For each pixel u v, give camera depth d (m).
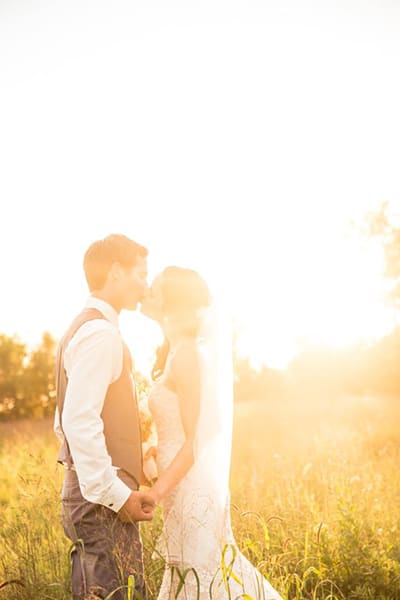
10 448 10.44
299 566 4.10
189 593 3.20
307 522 4.55
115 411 2.98
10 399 69.75
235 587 3.21
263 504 4.89
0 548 4.34
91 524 2.95
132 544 2.97
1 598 3.81
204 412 3.24
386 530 4.64
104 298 3.11
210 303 3.40
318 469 6.02
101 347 2.87
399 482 5.73
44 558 4.11
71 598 3.71
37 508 4.59
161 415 3.32
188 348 3.28
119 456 2.97
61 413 3.08
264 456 7.97
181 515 3.23
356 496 5.10
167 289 3.33
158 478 3.23
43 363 71.81
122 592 2.90
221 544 3.25
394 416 15.42
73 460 2.92
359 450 7.48
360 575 4.07
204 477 3.23
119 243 3.11
